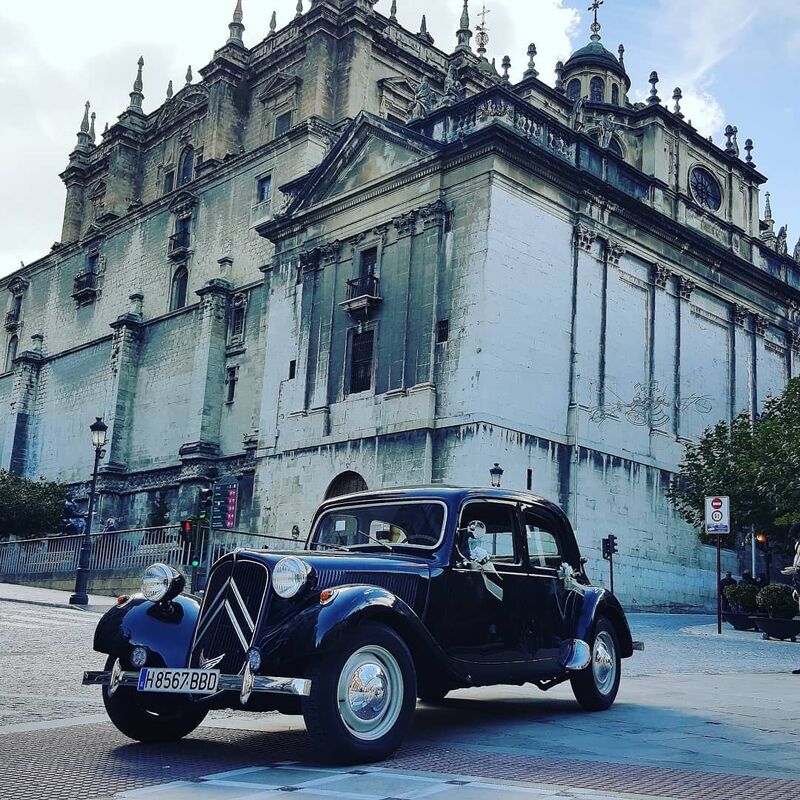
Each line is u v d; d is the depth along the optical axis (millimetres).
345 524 8531
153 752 6926
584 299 36500
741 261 44000
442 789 5387
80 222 66875
